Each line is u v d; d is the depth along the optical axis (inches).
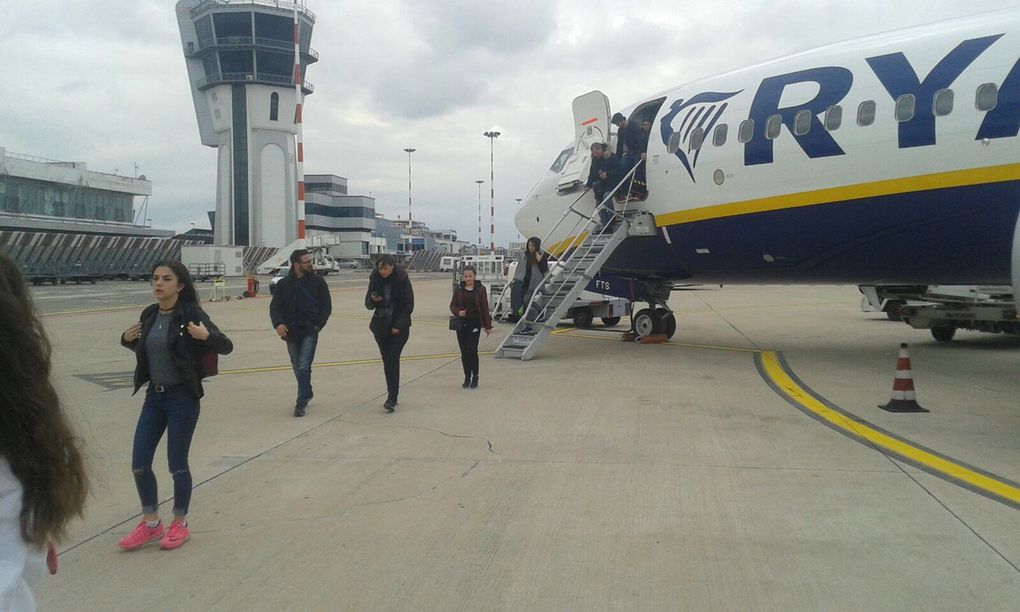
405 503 203.0
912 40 396.2
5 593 57.5
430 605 142.9
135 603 145.7
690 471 231.0
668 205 510.6
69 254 1873.8
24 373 61.7
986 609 137.6
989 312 545.3
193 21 2972.4
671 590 147.6
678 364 473.1
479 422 304.2
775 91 442.0
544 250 636.1
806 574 154.2
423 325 788.6
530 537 177.0
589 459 246.1
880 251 421.1
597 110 566.9
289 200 3083.2
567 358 508.1
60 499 64.6
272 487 218.7
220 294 1238.9
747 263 495.5
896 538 173.3
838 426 292.7
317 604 144.0
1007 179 348.8
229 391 382.3
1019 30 357.7
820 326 756.6
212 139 3184.1
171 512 198.1
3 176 2287.2
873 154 390.6
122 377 426.9
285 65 2960.1
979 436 275.0
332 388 390.0
